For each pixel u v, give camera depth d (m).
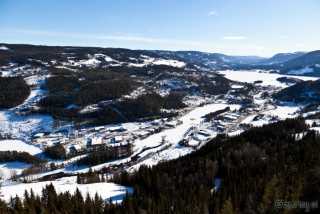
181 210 69.25
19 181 125.12
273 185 56.44
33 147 182.75
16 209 73.38
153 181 96.44
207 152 136.75
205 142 182.75
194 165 107.62
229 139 153.25
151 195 91.00
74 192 89.88
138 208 76.31
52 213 69.25
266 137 136.12
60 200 81.19
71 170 146.75
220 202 73.75
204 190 79.31
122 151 171.38
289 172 57.12
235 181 84.56
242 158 110.19
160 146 181.88
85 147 179.88
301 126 154.88
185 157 138.62
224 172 101.38
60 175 139.75
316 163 75.75
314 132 132.00
